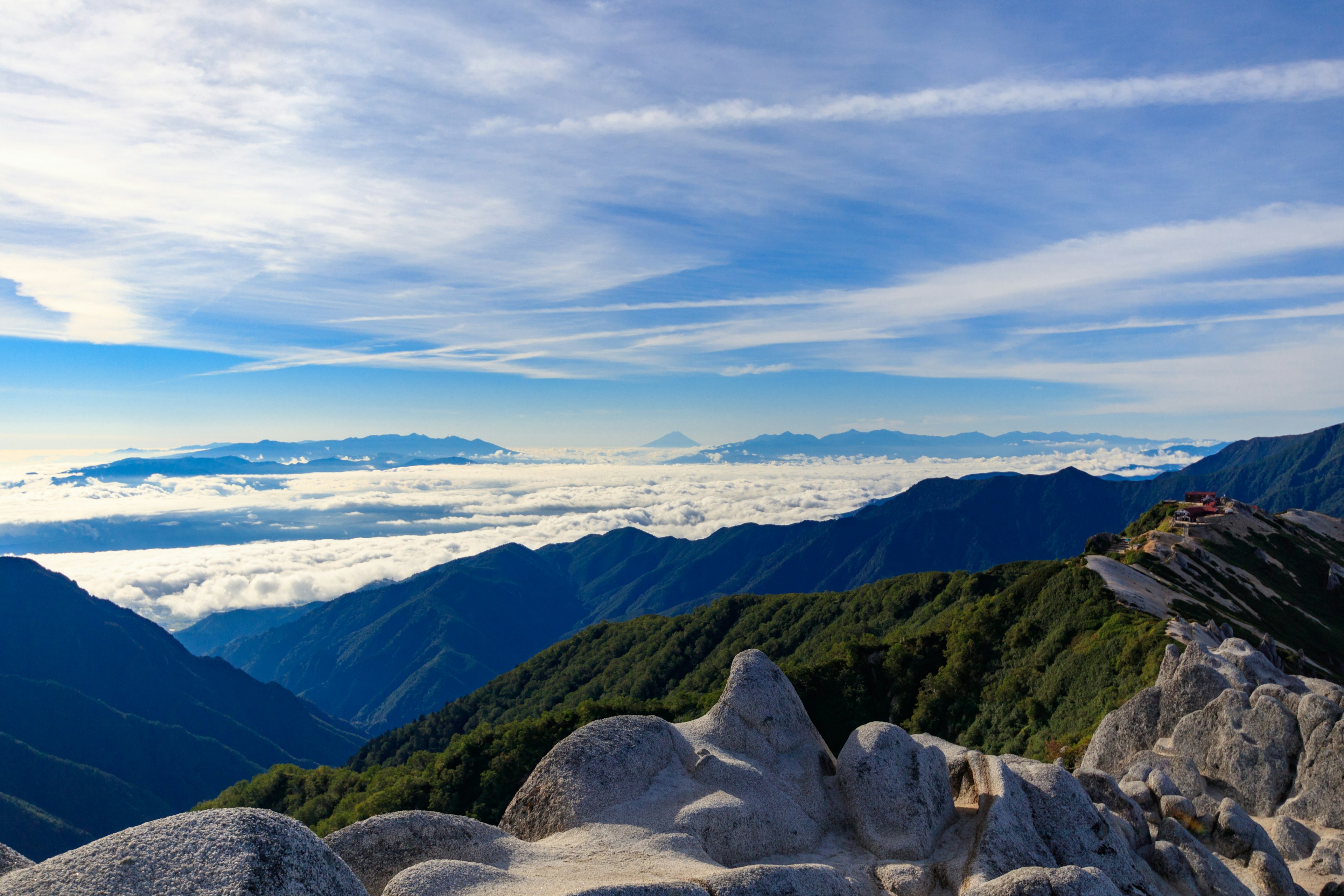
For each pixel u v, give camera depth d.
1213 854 19.08
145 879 7.51
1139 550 112.19
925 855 15.99
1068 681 65.25
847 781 17.75
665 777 16.62
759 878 11.34
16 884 7.60
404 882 10.66
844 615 160.75
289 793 139.25
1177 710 30.36
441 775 98.75
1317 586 117.19
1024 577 93.00
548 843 13.88
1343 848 21.59
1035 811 17.28
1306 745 25.73
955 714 75.94
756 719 18.95
